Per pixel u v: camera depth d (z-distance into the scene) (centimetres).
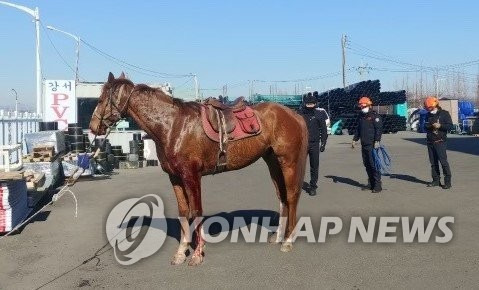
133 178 1645
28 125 1797
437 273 603
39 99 2136
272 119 704
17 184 909
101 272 644
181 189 675
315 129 1164
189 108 662
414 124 4697
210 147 657
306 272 620
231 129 667
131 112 657
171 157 648
